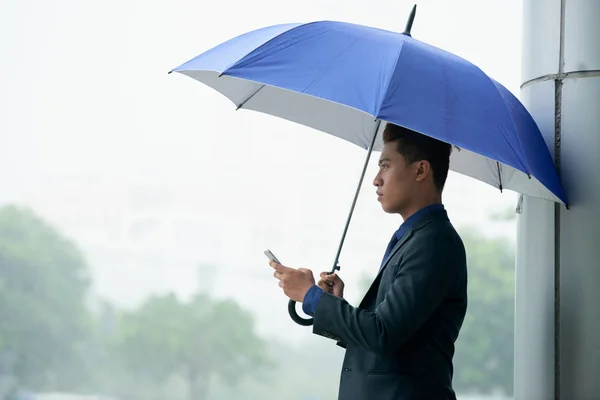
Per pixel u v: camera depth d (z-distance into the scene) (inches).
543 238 169.3
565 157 167.8
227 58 148.6
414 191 148.7
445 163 150.7
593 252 164.1
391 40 145.3
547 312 167.3
